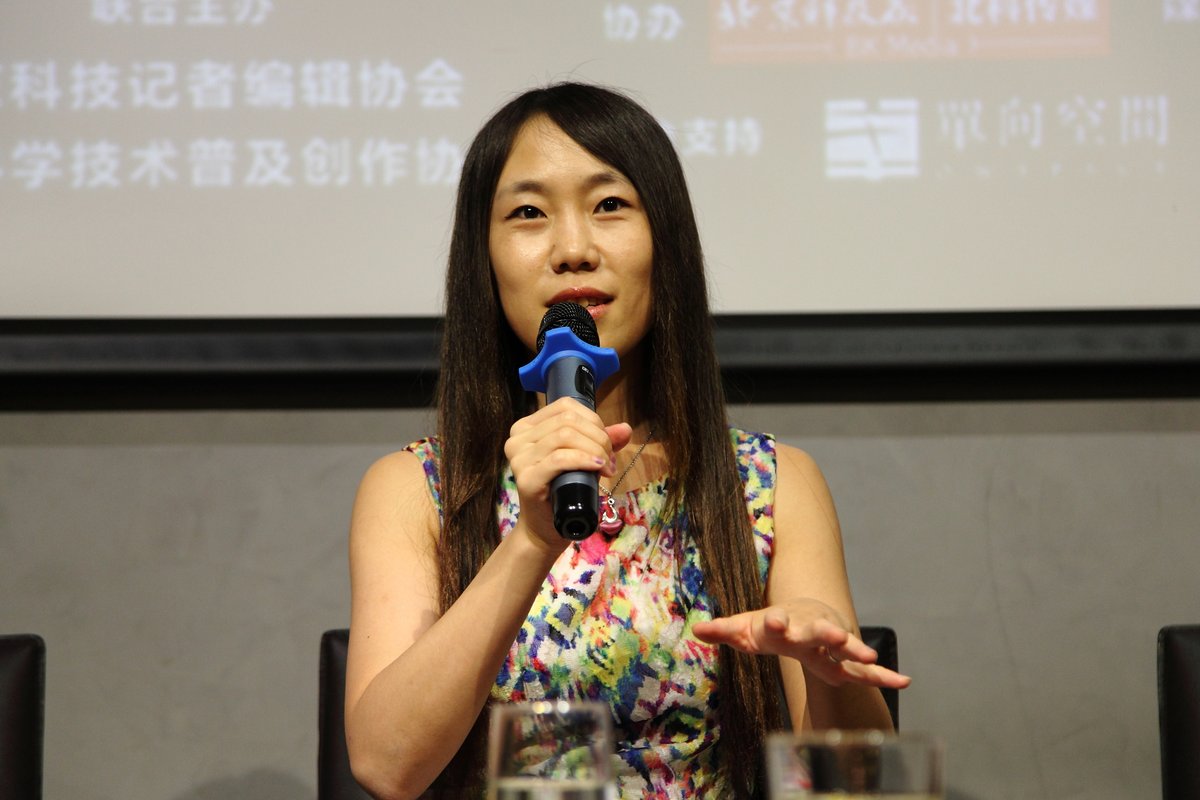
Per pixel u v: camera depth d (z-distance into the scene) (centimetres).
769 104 373
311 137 372
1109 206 370
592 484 176
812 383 375
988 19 373
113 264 368
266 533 374
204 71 372
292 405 375
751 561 252
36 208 368
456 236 259
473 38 374
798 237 371
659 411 259
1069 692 371
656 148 250
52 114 370
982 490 375
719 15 374
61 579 371
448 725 209
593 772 136
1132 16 372
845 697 219
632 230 245
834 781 127
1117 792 369
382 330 368
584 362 197
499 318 257
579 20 374
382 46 374
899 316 369
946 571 374
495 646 207
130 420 375
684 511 256
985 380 375
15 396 372
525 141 248
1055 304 369
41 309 366
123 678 370
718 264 370
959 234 370
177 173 370
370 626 240
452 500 252
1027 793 369
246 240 370
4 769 259
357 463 376
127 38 372
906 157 372
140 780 368
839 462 376
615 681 242
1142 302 368
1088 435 376
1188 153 371
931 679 371
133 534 373
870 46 374
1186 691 256
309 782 369
